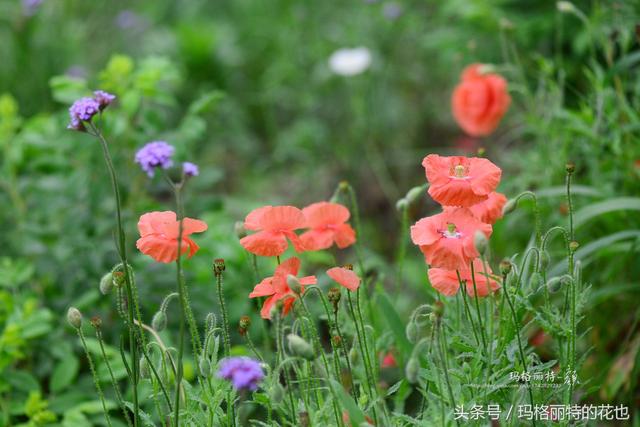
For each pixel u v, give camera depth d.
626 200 4.31
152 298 4.91
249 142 8.67
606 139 4.83
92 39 9.32
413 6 8.55
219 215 5.89
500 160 6.55
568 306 3.48
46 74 8.05
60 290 5.34
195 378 4.64
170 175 5.39
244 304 5.07
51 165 5.55
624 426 4.20
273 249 3.26
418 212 7.61
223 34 9.80
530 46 6.44
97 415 4.62
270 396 2.89
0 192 5.84
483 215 3.31
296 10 9.36
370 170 8.02
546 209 5.11
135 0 10.13
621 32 4.93
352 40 8.70
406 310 5.92
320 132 8.27
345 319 3.79
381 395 2.99
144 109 5.52
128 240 5.25
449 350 3.86
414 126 8.43
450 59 6.85
